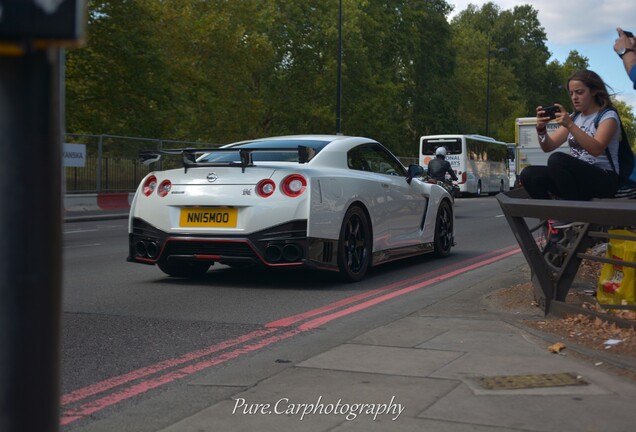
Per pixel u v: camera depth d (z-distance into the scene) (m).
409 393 3.30
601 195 5.27
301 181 6.65
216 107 37.94
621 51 4.50
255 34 38.81
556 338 4.34
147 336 4.90
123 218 21.72
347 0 45.69
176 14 35.84
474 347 4.18
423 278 7.70
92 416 3.18
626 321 4.34
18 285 1.04
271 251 6.63
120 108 30.31
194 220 6.85
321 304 6.13
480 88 78.81
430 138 39.41
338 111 37.53
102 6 28.72
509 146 49.88
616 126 5.13
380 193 7.79
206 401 3.36
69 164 21.06
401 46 54.34
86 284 7.35
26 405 1.05
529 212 4.80
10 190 1.02
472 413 3.01
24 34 0.93
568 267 5.00
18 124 1.01
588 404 3.11
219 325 5.25
